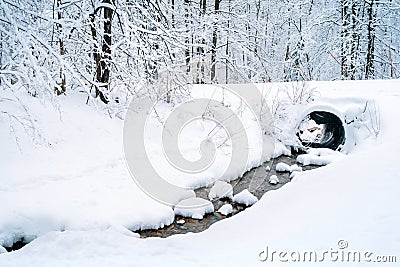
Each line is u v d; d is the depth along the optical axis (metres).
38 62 5.71
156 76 8.05
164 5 8.86
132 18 7.32
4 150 5.29
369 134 7.34
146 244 4.01
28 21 5.70
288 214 4.33
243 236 4.10
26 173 5.08
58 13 6.95
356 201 4.07
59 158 5.61
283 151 7.98
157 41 7.57
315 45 17.72
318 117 8.69
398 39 17.22
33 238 4.30
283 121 8.37
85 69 7.43
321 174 5.25
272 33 18.44
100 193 5.16
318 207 4.23
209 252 3.75
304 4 18.19
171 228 5.00
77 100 7.23
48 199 4.74
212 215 5.45
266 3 18.36
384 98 8.09
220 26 11.81
